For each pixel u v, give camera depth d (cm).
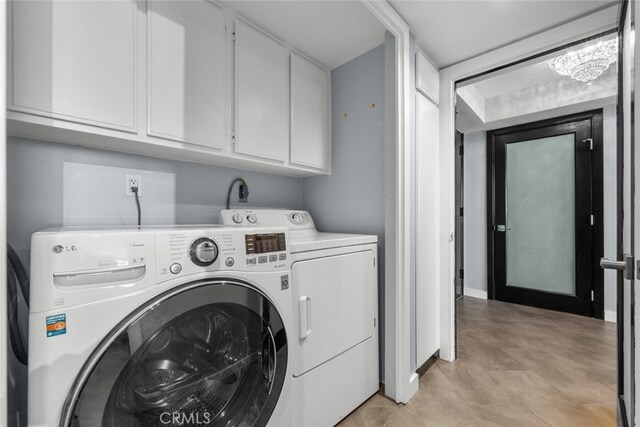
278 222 173
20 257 110
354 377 148
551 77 274
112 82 107
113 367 71
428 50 183
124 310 72
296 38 169
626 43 109
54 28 94
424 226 184
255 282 100
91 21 102
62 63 96
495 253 345
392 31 153
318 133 192
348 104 193
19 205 111
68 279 66
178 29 125
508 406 152
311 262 127
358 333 151
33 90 91
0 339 52
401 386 154
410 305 165
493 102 320
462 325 265
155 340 80
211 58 136
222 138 141
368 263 160
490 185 348
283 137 170
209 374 92
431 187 194
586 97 261
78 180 124
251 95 152
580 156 288
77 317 66
